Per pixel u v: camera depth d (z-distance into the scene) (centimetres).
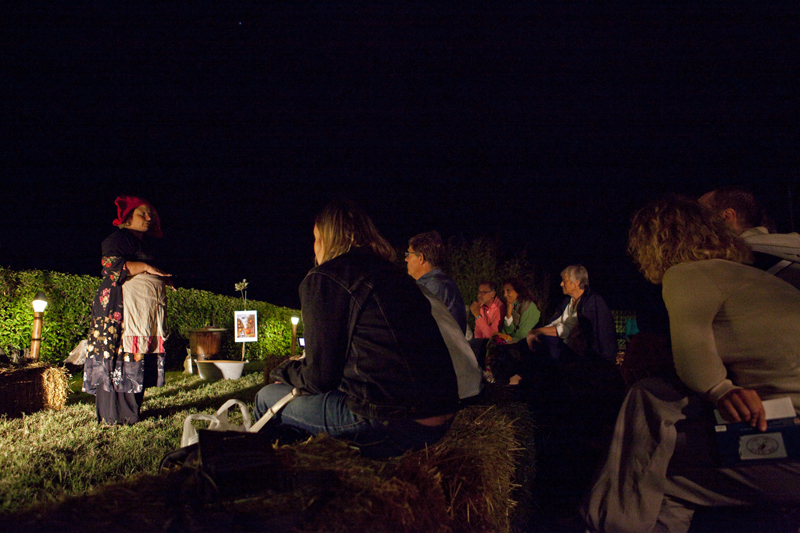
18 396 405
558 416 390
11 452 293
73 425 379
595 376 432
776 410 174
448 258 1066
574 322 471
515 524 249
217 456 144
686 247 207
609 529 202
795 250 207
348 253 206
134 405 389
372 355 186
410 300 197
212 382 680
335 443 181
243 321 920
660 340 256
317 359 189
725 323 189
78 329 750
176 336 929
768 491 182
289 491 146
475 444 205
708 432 190
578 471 318
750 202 247
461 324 364
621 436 208
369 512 140
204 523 126
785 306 182
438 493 166
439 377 192
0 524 121
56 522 121
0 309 664
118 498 136
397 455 190
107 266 385
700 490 198
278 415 214
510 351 500
